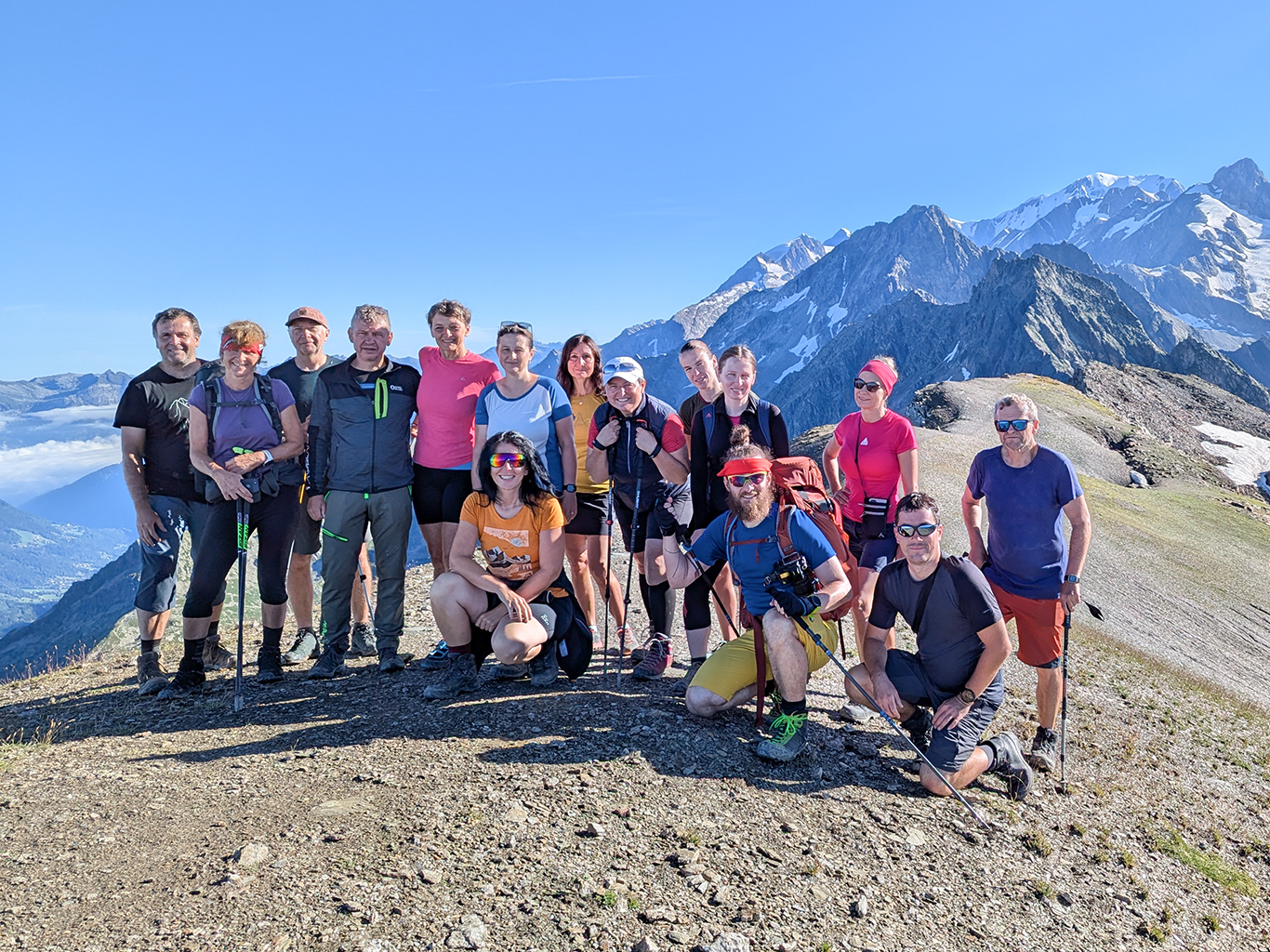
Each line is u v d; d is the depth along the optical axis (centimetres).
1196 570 3819
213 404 693
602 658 820
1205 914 559
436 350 769
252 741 580
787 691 602
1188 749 1095
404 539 755
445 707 645
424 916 371
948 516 3312
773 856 476
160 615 738
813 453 4850
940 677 633
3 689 802
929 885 490
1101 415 9400
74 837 428
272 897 372
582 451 786
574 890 409
